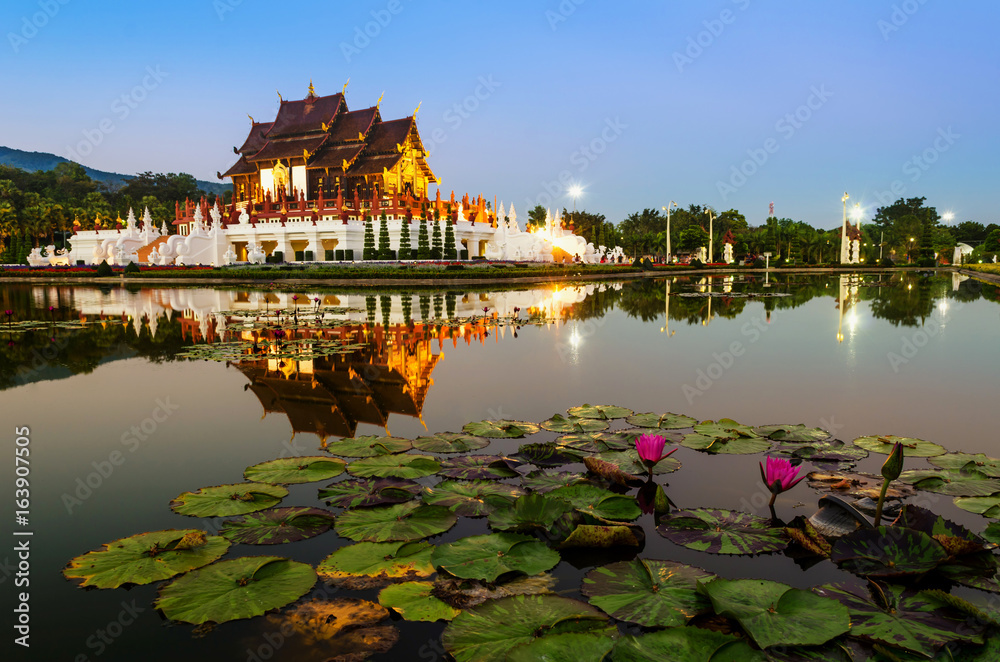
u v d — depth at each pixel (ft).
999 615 9.83
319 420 22.70
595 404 24.66
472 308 68.28
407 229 172.65
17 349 39.88
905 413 22.97
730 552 12.28
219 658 9.18
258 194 214.48
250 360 34.91
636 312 62.13
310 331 48.16
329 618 10.21
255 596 10.80
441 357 35.63
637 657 8.63
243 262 171.22
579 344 40.27
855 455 17.95
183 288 116.16
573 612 10.07
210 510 14.47
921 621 9.61
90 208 332.60
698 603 10.33
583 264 188.55
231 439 20.57
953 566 11.53
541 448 18.30
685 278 155.74
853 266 222.48
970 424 21.45
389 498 15.15
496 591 10.93
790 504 14.87
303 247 181.16
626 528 12.50
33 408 24.77
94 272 143.43
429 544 12.85
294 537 13.21
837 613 9.71
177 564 11.99
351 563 12.03
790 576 11.44
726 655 8.66
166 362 34.55
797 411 23.38
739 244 276.82
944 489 15.28
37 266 195.42
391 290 106.32
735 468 17.34
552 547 12.70
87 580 11.41
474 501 14.73
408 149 205.98
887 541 11.88
